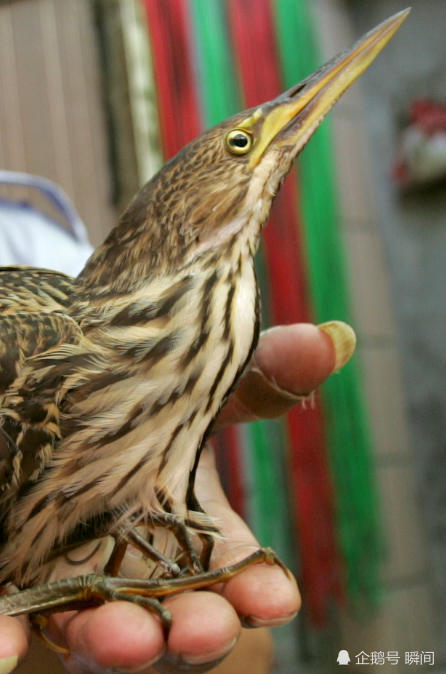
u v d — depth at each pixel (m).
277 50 1.12
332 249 1.16
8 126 1.05
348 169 1.27
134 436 0.49
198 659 0.45
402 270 1.31
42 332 0.49
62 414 0.48
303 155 1.16
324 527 1.06
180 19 1.03
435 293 1.29
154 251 0.51
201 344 0.50
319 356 0.54
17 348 0.49
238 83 1.07
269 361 0.54
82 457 0.48
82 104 1.03
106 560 0.50
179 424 0.49
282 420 1.05
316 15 1.21
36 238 0.75
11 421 0.48
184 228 0.51
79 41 1.03
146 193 0.52
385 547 1.17
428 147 1.25
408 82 1.31
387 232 1.32
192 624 0.45
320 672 1.06
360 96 1.33
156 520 0.49
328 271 1.14
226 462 1.00
